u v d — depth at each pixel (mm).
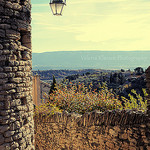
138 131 7285
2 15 5980
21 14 6426
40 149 10375
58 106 10836
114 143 7887
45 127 10117
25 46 6957
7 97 5941
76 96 10945
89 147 8594
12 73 6086
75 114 9414
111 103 10227
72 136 9156
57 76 90062
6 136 5914
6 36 6012
